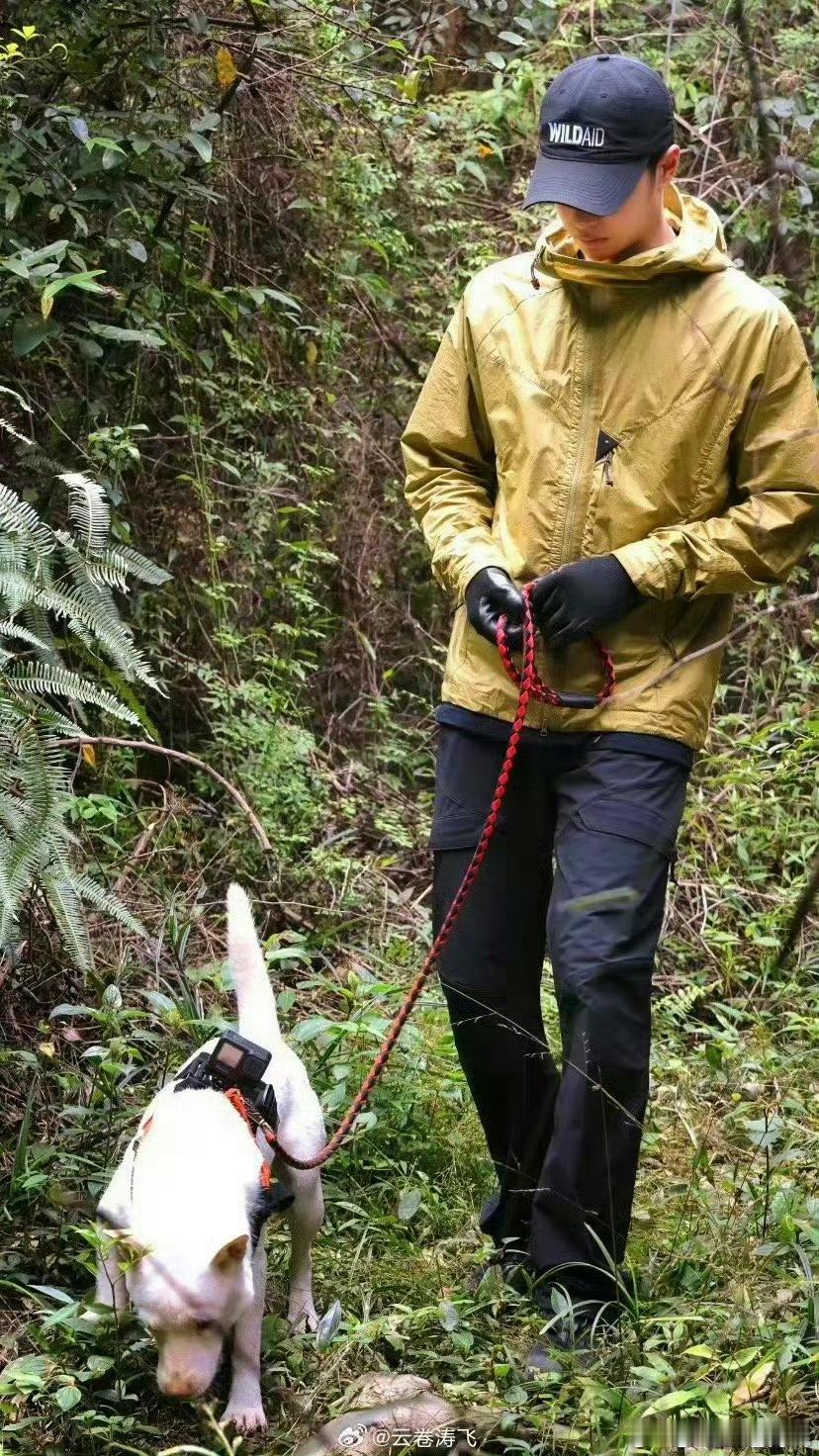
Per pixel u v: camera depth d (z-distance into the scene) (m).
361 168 5.49
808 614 5.61
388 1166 3.32
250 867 4.54
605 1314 2.78
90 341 3.99
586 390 2.85
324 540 5.43
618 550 2.80
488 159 6.34
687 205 2.95
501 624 2.81
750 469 2.83
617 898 2.72
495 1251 3.02
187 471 4.89
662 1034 4.21
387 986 3.63
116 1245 2.41
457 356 3.05
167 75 4.38
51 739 2.82
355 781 5.20
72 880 2.84
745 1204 3.26
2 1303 2.82
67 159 4.02
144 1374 2.60
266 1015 2.90
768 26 6.15
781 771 5.04
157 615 4.75
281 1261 3.05
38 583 2.81
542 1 5.48
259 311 5.18
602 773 2.84
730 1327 2.65
